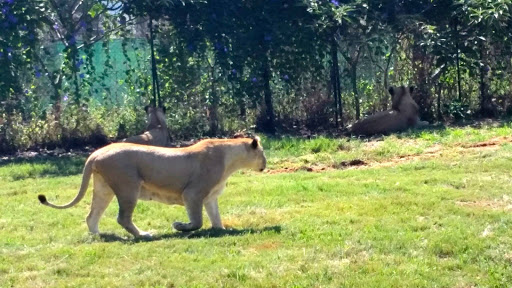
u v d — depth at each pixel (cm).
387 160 1442
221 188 997
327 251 833
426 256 814
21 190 1288
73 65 1780
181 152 973
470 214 975
